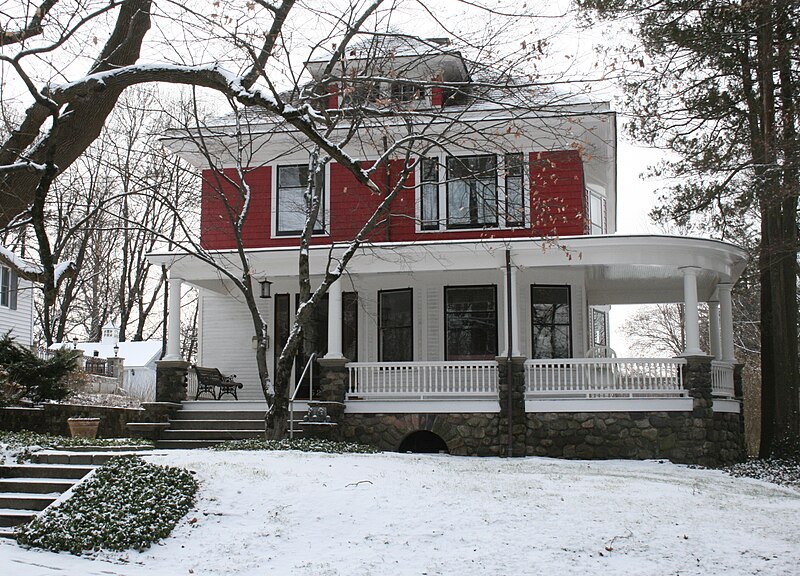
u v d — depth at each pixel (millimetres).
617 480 12750
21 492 11102
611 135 21094
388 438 18781
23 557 8734
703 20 19109
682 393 18172
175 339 19844
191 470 11406
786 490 14055
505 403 18250
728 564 8945
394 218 21531
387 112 12422
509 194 20734
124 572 8328
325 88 14617
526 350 20609
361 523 9898
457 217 21250
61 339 33469
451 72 20859
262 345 16938
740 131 20203
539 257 18703
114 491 10422
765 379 20438
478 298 21203
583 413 18156
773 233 19781
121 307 39500
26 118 8852
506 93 14930
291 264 19828
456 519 10039
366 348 21781
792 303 19969
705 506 11336
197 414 19000
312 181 17531
